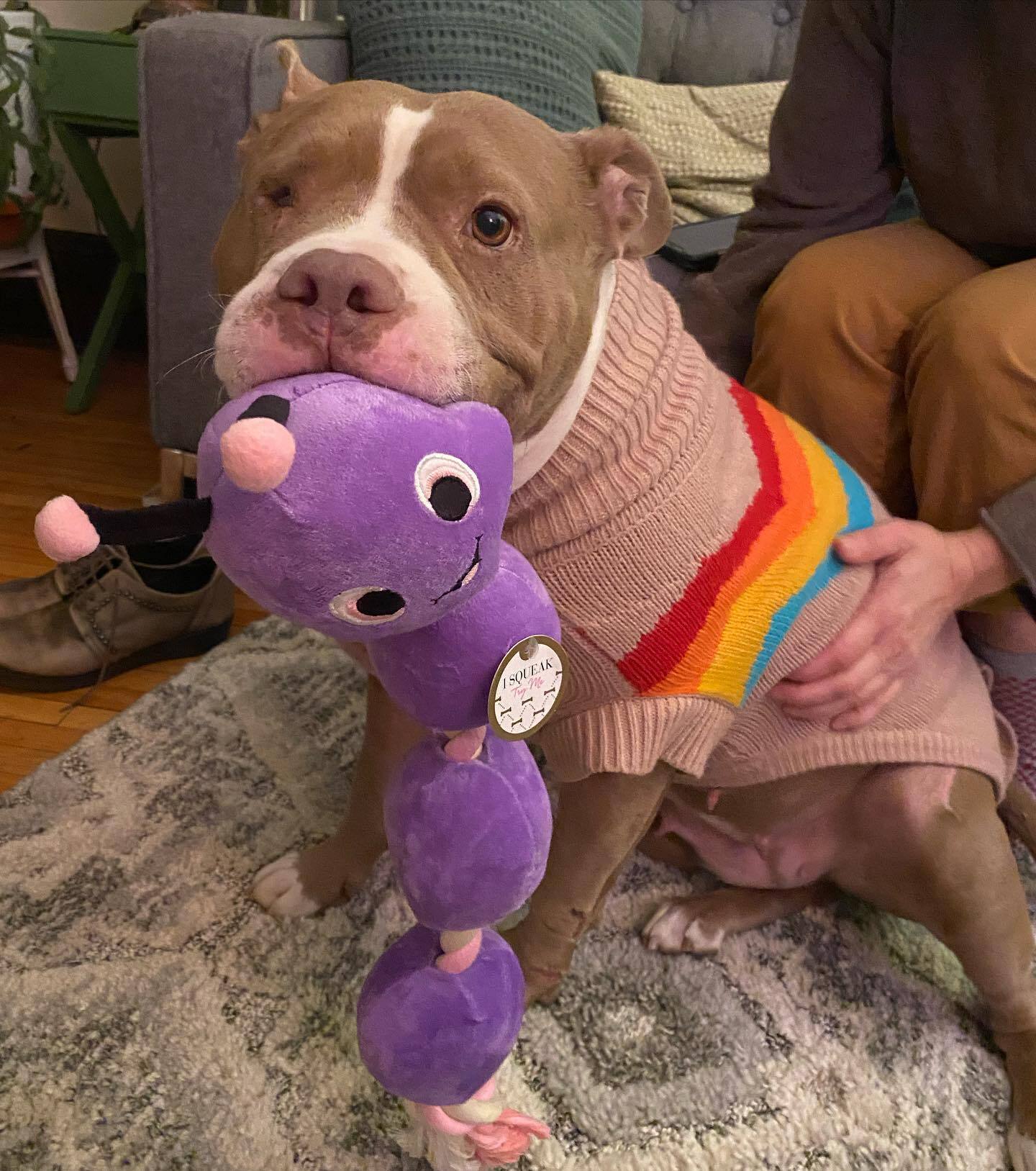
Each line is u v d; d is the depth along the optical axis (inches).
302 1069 34.7
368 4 63.6
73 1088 33.2
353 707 53.3
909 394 45.2
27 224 83.5
